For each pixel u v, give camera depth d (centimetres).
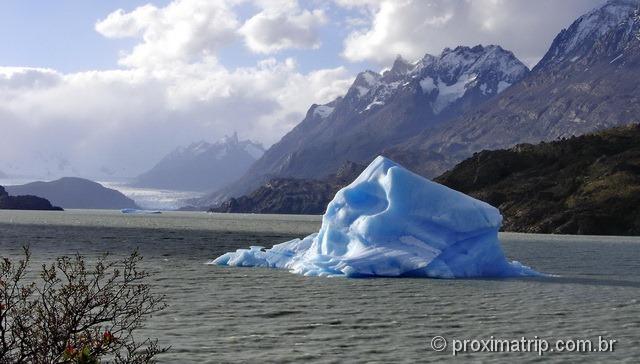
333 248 3541
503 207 13288
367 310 2211
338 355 1541
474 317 2100
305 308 2238
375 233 3403
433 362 1491
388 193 3500
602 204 11944
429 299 2497
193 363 1435
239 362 1454
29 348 877
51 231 8206
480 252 3428
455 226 3391
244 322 1945
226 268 3669
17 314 903
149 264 3875
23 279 2631
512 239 9069
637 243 8144
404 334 1803
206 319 1980
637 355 1590
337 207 3669
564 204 12519
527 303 2427
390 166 3722
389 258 3247
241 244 6594
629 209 11562
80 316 920
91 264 3691
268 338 1719
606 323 2016
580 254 5819
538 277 3425
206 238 7606
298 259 3716
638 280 3381
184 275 3244
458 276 3288
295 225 14100
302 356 1523
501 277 3350
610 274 3800
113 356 1431
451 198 3472
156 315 2012
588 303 2447
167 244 6162
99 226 10425
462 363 1488
